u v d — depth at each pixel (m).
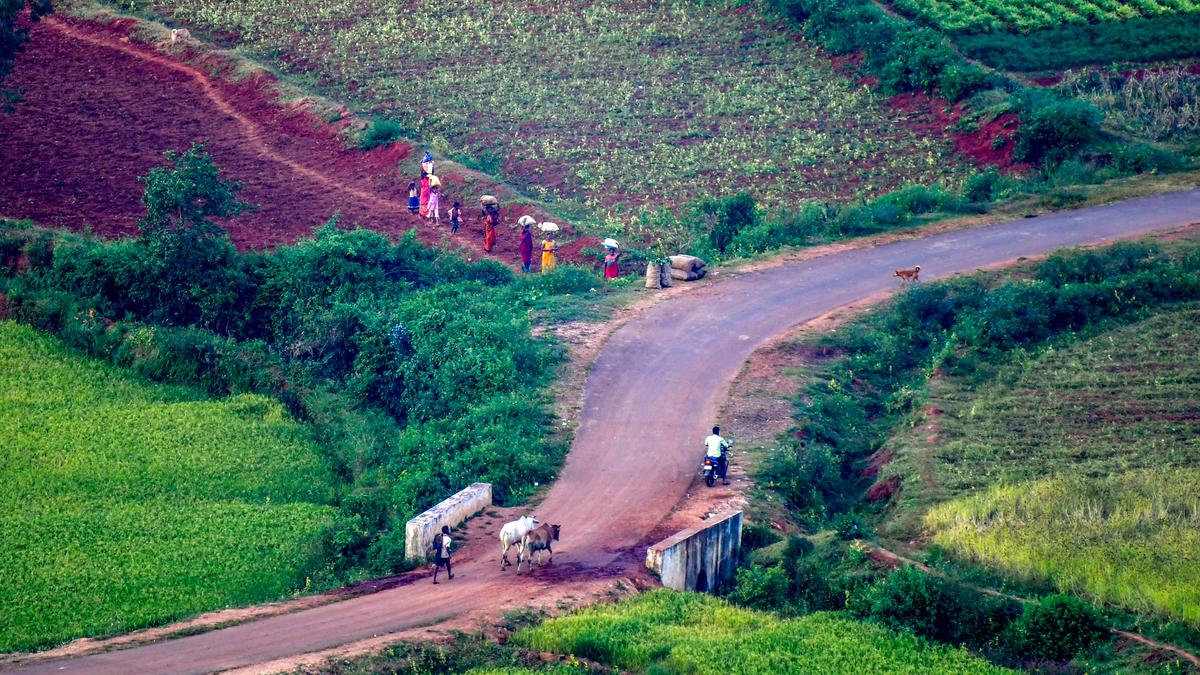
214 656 98.06
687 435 145.25
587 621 103.88
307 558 126.75
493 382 153.38
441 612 106.94
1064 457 140.12
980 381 159.00
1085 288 172.38
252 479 146.62
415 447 141.50
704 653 98.50
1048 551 116.00
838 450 146.25
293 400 166.88
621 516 127.12
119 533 131.50
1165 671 96.44
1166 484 127.88
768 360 162.50
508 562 117.56
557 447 141.62
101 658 97.81
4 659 98.12
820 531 126.44
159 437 154.75
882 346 166.12
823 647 101.56
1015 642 103.69
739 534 122.56
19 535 130.00
